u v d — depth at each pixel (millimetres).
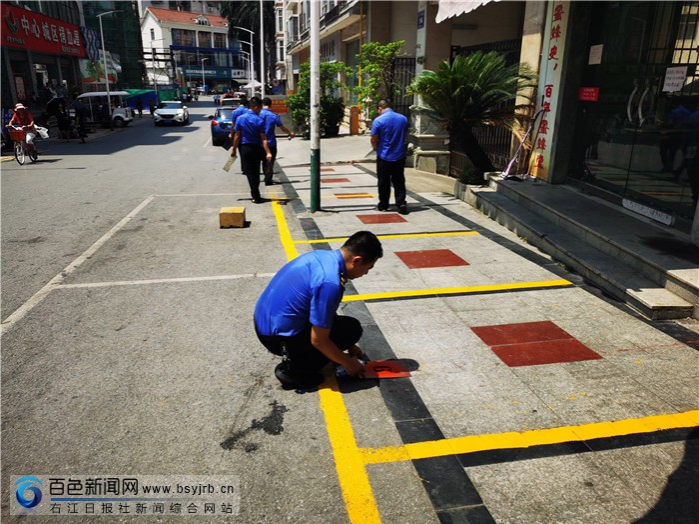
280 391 3422
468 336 4133
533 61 8289
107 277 5527
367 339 4074
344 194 9914
